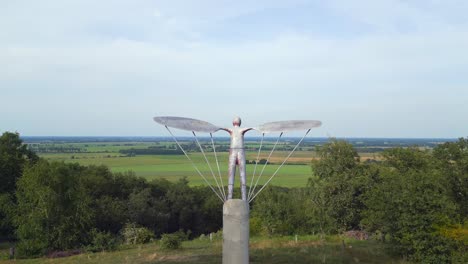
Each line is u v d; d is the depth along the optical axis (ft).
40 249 119.14
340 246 90.33
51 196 127.03
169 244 89.76
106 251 99.96
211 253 82.02
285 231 151.23
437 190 84.94
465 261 75.51
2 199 140.67
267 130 38.96
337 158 128.77
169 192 230.27
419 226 80.53
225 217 36.70
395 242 85.81
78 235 132.77
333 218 126.82
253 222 146.72
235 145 38.83
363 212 102.58
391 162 116.47
